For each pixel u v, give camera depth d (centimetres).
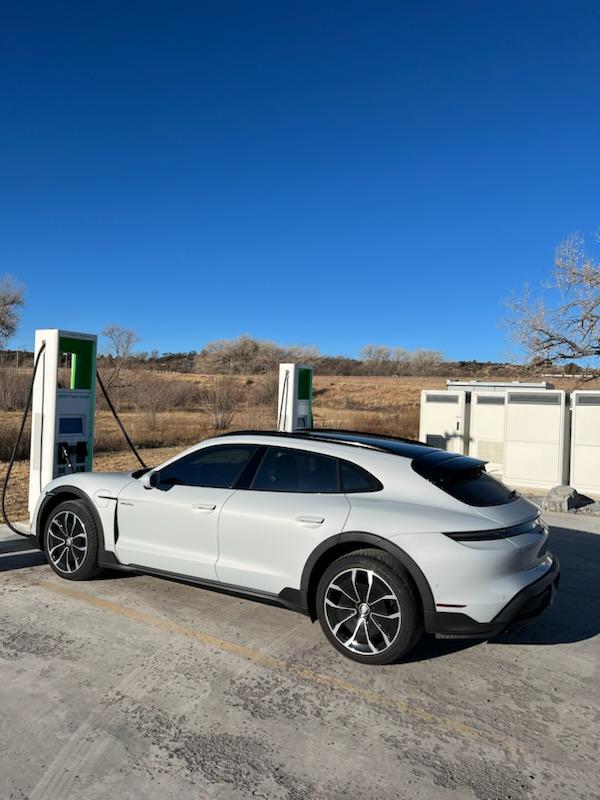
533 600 390
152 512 486
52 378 657
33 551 638
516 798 271
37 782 272
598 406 1139
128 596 508
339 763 293
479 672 393
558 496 983
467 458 457
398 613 381
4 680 362
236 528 444
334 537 404
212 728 319
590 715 344
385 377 7544
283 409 966
